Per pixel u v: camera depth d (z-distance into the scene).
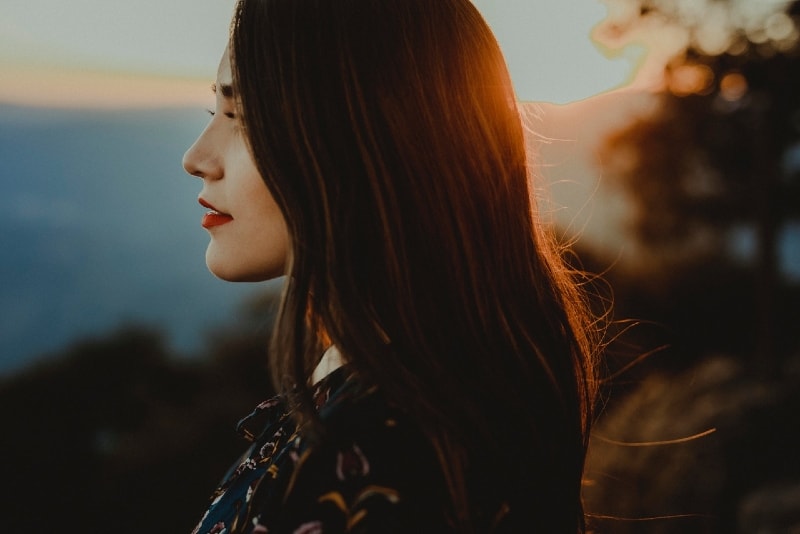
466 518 0.73
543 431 0.88
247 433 1.05
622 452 5.35
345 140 0.81
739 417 5.84
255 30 0.84
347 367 0.81
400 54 0.85
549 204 1.23
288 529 0.71
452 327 0.82
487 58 0.93
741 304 10.67
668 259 11.31
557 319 1.01
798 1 6.62
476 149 0.88
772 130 9.33
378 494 0.69
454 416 0.76
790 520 4.20
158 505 12.62
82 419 15.70
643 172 10.87
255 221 0.90
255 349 16.62
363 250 0.81
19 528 12.56
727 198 10.87
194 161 0.93
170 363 17.94
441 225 0.84
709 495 4.67
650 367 8.16
